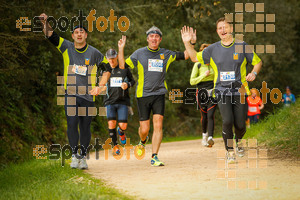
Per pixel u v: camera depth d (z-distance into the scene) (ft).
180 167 36.35
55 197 24.34
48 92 85.15
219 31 36.58
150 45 39.52
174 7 119.65
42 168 40.83
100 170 37.86
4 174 41.75
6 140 63.67
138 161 44.39
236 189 25.44
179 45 129.08
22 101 77.30
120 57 39.34
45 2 72.69
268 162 36.01
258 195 23.54
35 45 78.02
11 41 60.44
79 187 27.02
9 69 63.05
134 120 134.72
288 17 148.05
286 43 151.12
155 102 39.70
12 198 25.85
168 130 151.02
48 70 83.61
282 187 25.35
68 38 82.74
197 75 54.85
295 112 60.59
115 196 24.50
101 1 93.71
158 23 131.23
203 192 24.97
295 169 31.65
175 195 24.45
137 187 27.45
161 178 30.68
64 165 40.16
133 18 115.44
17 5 63.00
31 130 74.28
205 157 44.11
